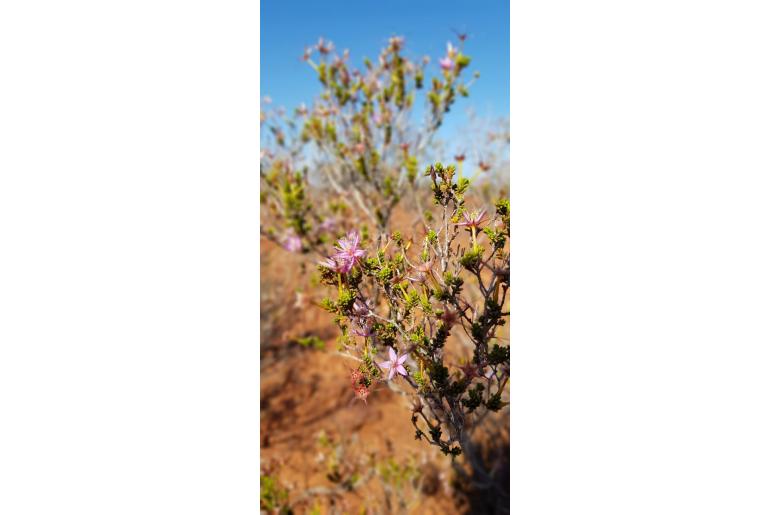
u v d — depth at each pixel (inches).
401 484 105.4
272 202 100.7
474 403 47.3
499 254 46.5
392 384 57.4
